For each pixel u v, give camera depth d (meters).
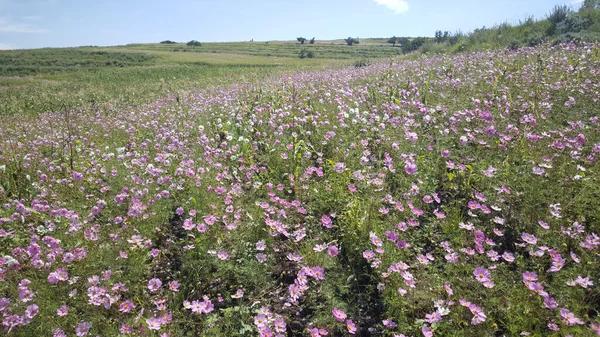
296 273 3.85
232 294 3.63
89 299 3.49
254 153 6.32
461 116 6.50
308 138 6.54
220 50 89.69
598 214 3.82
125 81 29.23
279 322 3.11
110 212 4.92
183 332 3.23
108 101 17.47
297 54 77.12
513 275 3.46
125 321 3.29
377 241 3.69
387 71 12.77
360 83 12.23
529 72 9.15
